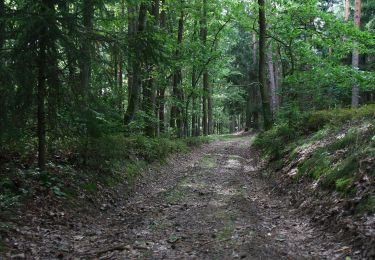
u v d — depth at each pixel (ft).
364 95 96.63
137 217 26.99
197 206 29.84
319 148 34.94
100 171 35.01
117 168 38.06
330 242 19.48
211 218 25.84
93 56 28.63
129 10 58.70
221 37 92.89
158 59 32.30
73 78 28.53
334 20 66.54
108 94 37.09
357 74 51.21
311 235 21.42
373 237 16.89
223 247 19.38
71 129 30.25
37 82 27.58
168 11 80.79
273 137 55.21
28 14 25.73
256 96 127.24
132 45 29.91
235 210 27.86
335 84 52.39
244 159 63.46
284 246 19.52
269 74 103.45
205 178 44.04
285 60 84.23
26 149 31.14
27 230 21.47
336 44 67.31
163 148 55.52
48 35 26.07
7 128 25.23
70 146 34.04
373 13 95.86
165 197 34.01
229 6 79.20
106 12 29.63
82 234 22.62
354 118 37.83
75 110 28.58
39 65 26.96
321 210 24.17
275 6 72.74
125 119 50.49
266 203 30.89
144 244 20.27
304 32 72.13
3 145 28.02
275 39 72.64
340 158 28.78
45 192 26.53
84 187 30.37
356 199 21.45
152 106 61.72
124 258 18.03
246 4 76.18
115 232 23.12
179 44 71.51
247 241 20.13
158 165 50.39
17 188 25.48
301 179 32.14
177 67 70.38
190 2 79.66
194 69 84.38
